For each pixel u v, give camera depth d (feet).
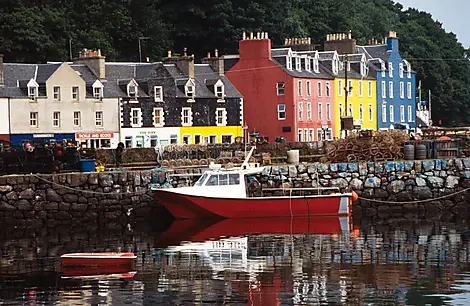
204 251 134.82
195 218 165.68
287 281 114.21
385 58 364.99
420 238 145.07
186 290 110.42
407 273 118.01
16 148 193.06
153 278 116.78
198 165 185.26
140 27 344.08
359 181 182.70
